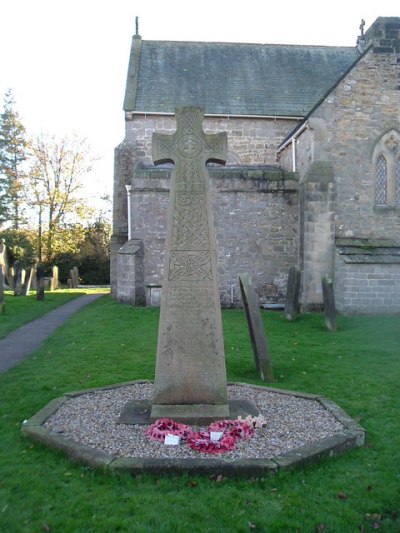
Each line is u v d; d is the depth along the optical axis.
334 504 3.96
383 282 14.17
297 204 16.44
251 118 20.44
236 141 20.53
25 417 5.91
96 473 4.37
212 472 4.32
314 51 24.47
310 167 15.15
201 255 5.55
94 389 6.77
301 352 9.64
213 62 23.19
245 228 16.39
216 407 5.46
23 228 37.44
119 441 4.89
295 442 4.90
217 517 3.75
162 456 4.54
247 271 16.39
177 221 5.57
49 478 4.31
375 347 10.03
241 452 4.63
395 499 4.08
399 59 15.44
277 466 4.36
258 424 5.25
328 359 9.07
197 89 21.48
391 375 7.89
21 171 42.06
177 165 5.62
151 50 23.50
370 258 14.23
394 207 15.65
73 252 35.78
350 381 7.55
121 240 19.58
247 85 22.00
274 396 6.57
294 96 21.58
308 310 15.04
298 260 16.25
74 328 12.43
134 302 16.12
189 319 5.52
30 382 7.45
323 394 6.89
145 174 16.30
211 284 5.54
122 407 5.97
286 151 18.73
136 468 4.31
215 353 5.53
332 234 15.08
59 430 5.16
